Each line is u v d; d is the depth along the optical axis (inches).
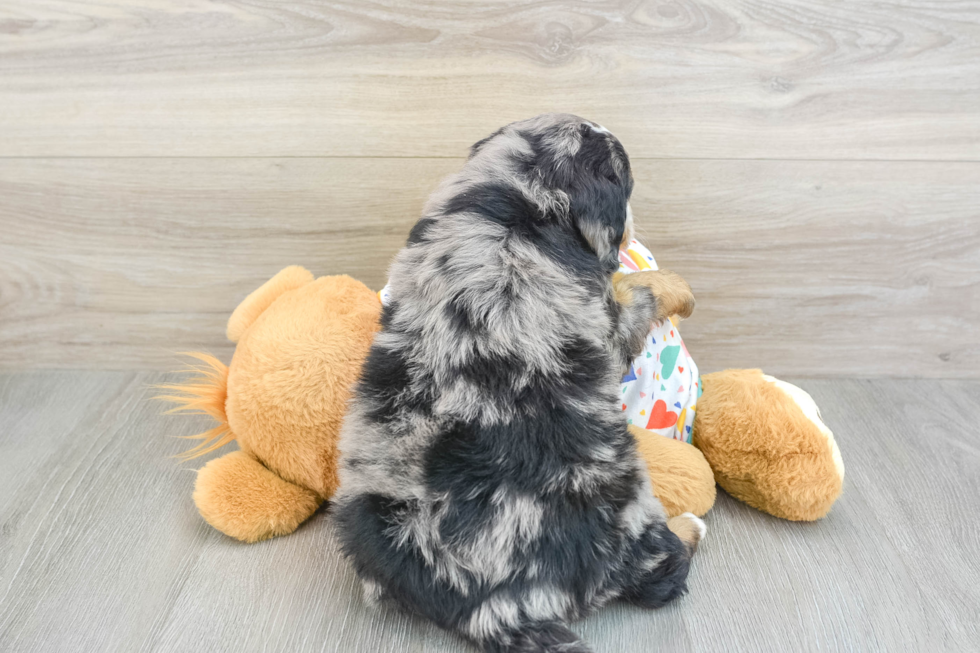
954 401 71.3
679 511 52.3
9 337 73.7
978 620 46.9
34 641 45.1
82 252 70.2
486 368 42.4
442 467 41.6
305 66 63.2
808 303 71.9
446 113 64.9
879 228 68.6
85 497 57.6
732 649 44.8
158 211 68.6
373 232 69.6
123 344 74.5
